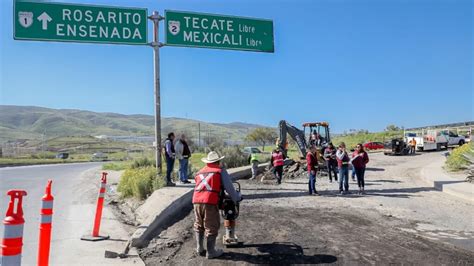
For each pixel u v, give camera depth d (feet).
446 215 34.01
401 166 86.48
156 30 42.93
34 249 24.00
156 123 44.16
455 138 145.69
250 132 321.93
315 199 42.50
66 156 212.64
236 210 24.11
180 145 45.70
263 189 50.72
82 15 39.81
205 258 21.97
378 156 121.19
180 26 43.32
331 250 23.18
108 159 199.93
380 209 36.60
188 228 28.40
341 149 47.65
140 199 40.29
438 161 93.71
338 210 35.83
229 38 44.60
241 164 84.43
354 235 26.58
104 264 21.20
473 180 52.26
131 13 41.50
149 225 26.99
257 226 29.04
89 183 57.82
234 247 23.86
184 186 42.45
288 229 28.07
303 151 76.28
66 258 22.13
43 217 18.20
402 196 44.91
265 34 46.26
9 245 13.28
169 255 22.86
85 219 32.27
